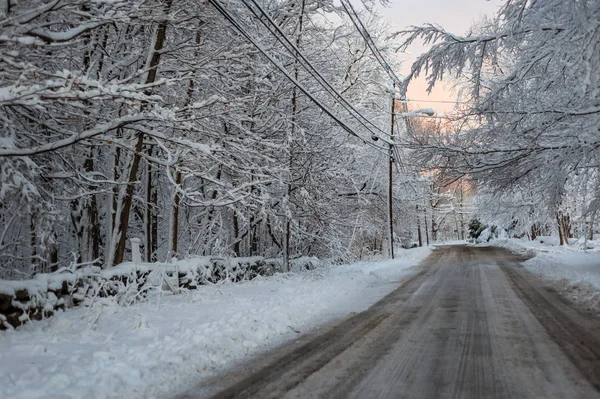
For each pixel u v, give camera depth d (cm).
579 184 1248
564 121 1155
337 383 430
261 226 2125
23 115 844
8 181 691
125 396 401
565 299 924
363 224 2531
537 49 1083
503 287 1152
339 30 1986
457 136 1361
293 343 601
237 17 1280
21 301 684
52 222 842
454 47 1186
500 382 421
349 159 2284
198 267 1201
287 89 1588
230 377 458
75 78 650
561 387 402
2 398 378
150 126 971
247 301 955
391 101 2609
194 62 1202
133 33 1288
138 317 704
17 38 591
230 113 1150
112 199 1313
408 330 662
